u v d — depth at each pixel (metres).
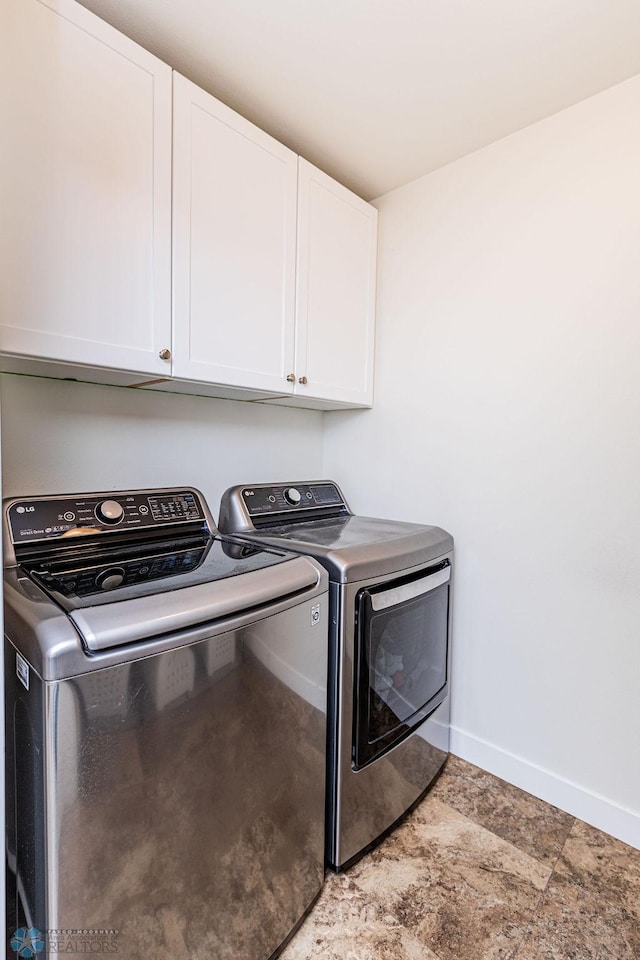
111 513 1.42
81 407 1.55
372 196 2.17
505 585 1.78
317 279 1.83
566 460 1.62
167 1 1.20
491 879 1.37
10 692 0.90
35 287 1.08
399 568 1.50
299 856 1.22
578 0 1.19
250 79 1.47
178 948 0.95
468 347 1.87
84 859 0.81
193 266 1.40
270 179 1.61
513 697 1.77
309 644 1.24
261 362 1.62
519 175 1.71
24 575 1.11
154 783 0.89
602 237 1.53
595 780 1.58
